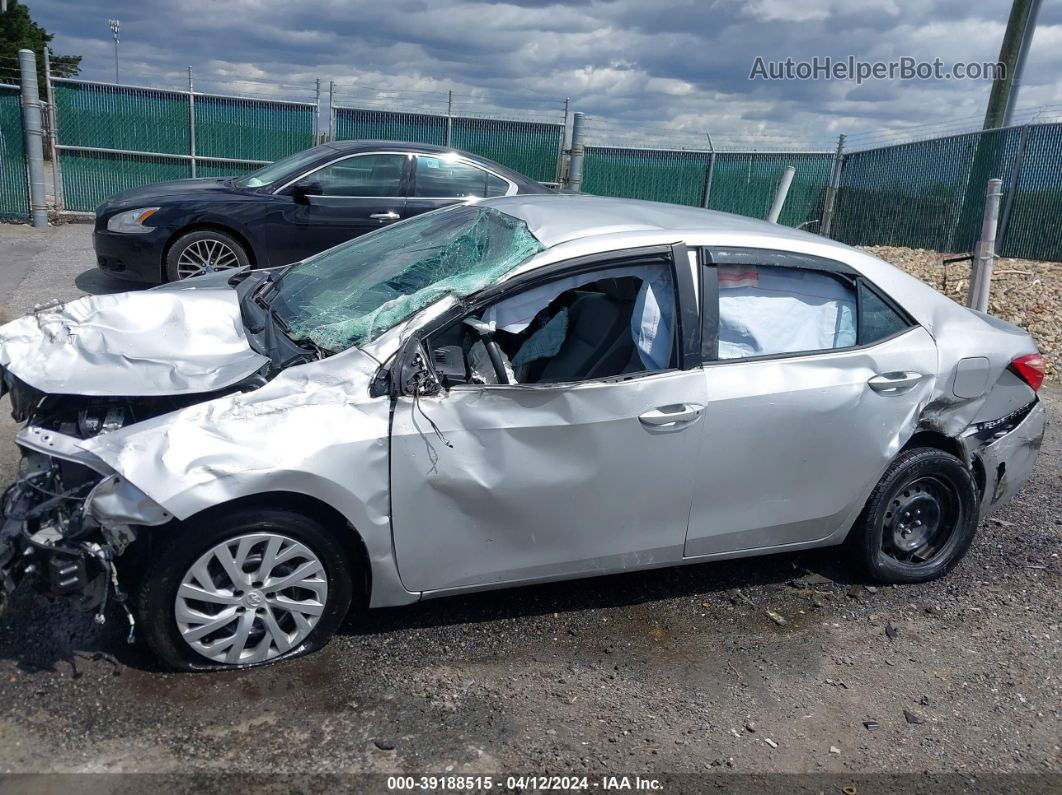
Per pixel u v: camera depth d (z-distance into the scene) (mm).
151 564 3066
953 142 13938
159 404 3281
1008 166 12898
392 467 3256
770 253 3922
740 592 4285
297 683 3305
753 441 3773
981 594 4438
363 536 3277
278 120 14648
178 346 3637
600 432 3510
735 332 3814
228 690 3223
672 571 4430
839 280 4059
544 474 3473
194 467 2955
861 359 3988
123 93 13719
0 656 3281
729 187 16422
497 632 3777
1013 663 3889
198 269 8781
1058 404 7508
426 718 3205
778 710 3467
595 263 3600
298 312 3873
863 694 3607
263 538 3168
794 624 4059
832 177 16703
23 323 3754
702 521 3840
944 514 4449
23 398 3410
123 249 8617
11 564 3043
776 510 3965
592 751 3133
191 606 3174
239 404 3137
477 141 15281
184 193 8805
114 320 3887
